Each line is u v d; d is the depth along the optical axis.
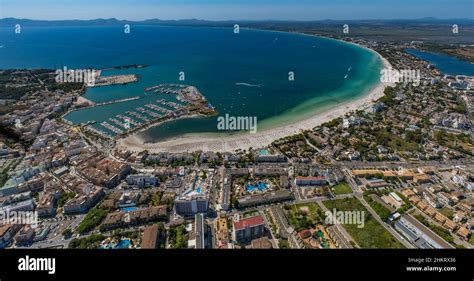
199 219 163.38
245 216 172.88
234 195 191.50
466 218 166.75
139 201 186.12
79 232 161.00
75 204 178.38
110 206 180.88
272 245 150.88
